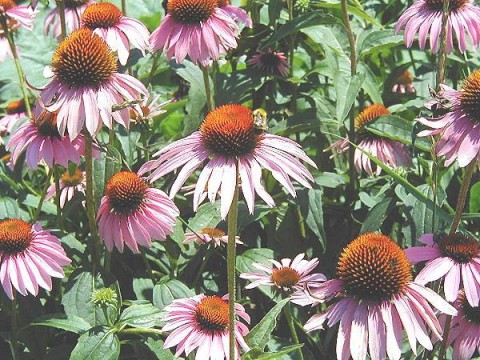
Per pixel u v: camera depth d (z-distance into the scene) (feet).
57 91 2.57
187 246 2.88
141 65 3.53
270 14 3.18
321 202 2.88
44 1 3.03
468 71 3.18
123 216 2.66
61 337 2.78
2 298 2.68
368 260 2.25
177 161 2.19
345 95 2.83
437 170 2.64
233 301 2.20
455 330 2.48
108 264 2.71
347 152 3.28
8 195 2.95
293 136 3.28
